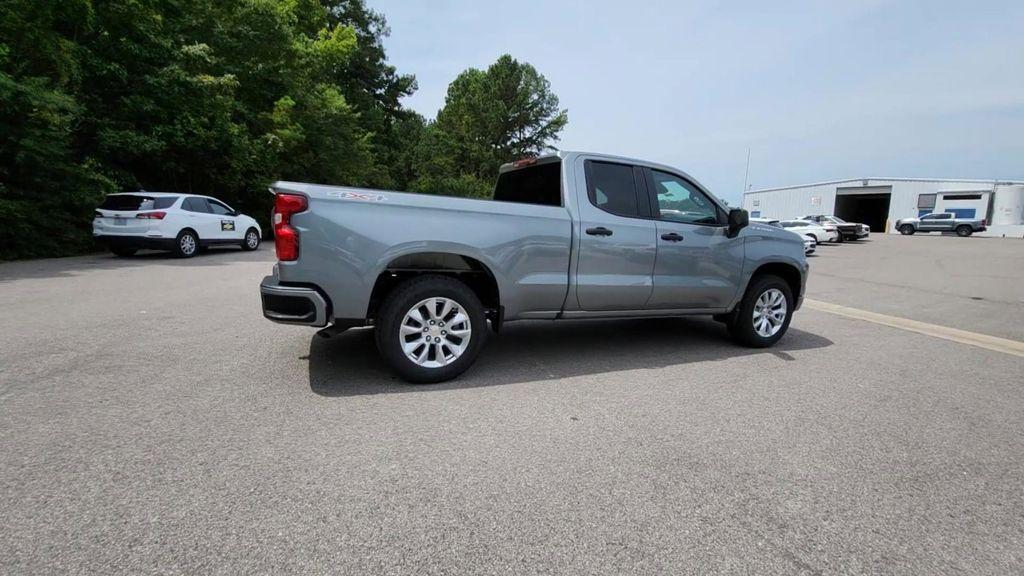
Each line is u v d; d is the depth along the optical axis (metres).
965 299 9.54
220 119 16.06
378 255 3.86
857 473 2.86
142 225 11.65
